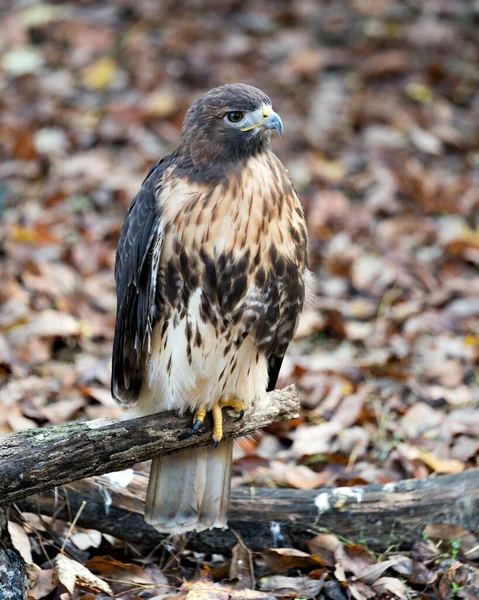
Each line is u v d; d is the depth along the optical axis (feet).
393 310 43.52
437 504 28.37
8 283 42.50
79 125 55.47
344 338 41.63
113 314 42.32
